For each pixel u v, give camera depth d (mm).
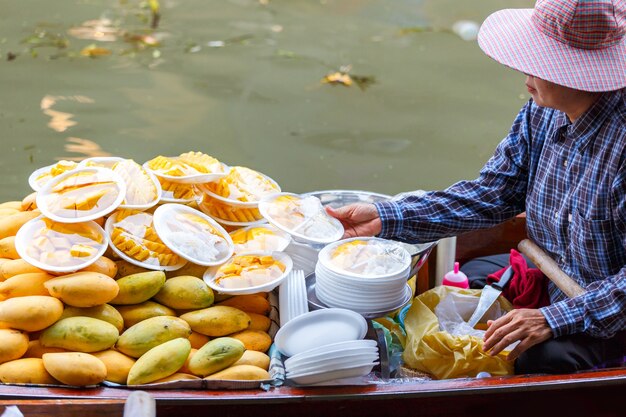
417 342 2066
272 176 4273
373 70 5402
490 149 4617
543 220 2115
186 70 5223
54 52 5266
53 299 1813
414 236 2207
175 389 1760
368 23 6121
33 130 4426
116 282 1880
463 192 2238
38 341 1812
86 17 5820
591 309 1888
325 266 2020
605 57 1855
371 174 4367
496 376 1909
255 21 6039
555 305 1905
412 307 2197
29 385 1725
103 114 4648
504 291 2328
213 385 1770
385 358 1947
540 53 1870
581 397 1880
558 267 2100
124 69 5152
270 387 1792
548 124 2092
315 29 5973
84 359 1735
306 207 2176
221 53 5480
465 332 2129
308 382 1780
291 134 4660
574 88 1833
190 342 1906
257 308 2033
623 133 1885
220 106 4863
